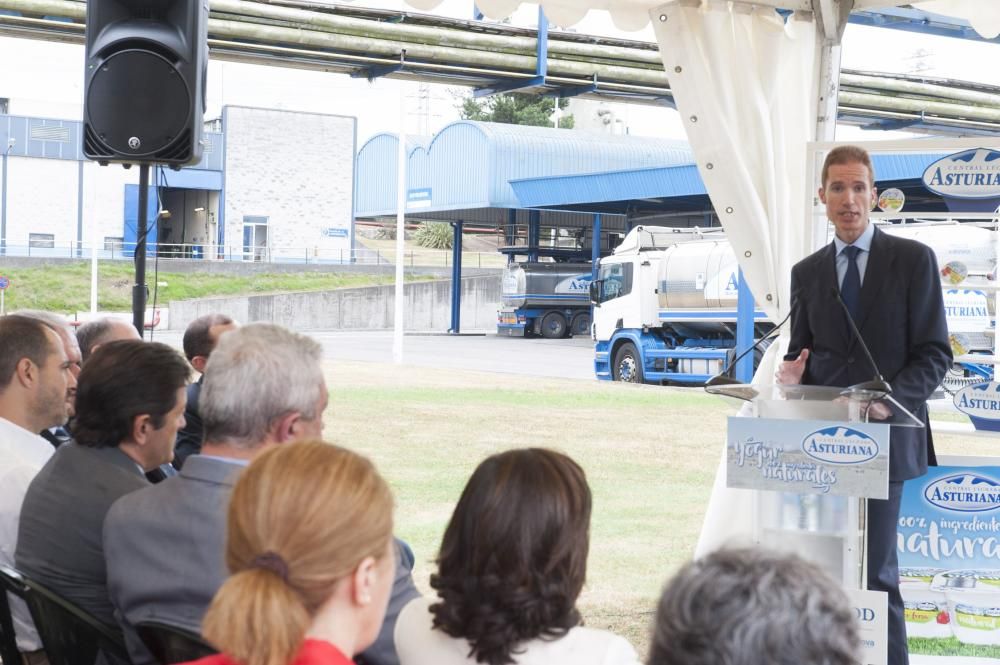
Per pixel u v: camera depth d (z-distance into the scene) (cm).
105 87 538
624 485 952
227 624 132
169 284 3994
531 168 3559
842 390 342
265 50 966
